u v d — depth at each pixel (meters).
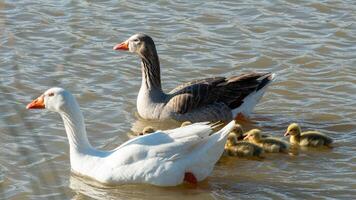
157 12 22.98
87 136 17.09
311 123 17.89
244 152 16.27
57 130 17.11
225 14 22.92
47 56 20.33
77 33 21.61
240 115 18.39
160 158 14.86
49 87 18.91
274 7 23.34
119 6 23.23
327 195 14.87
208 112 18.12
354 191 15.02
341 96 18.97
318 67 20.28
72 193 14.84
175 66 20.33
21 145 16.47
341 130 17.52
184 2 23.62
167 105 18.14
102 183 15.12
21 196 14.66
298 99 18.92
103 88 19.16
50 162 15.89
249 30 22.09
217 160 15.23
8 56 20.19
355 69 20.12
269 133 17.62
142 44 18.31
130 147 15.05
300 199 14.74
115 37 21.52
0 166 15.62
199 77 19.86
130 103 18.66
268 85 18.61
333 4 23.44
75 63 20.17
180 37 21.67
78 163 15.34
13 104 18.06
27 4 23.03
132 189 14.98
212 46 21.28
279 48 21.16
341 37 21.72
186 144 14.94
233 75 19.91
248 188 15.15
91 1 23.48
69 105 15.35
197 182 15.16
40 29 21.67
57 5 23.08
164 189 14.95
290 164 16.06
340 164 16.05
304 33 21.92
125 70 20.02
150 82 18.33
